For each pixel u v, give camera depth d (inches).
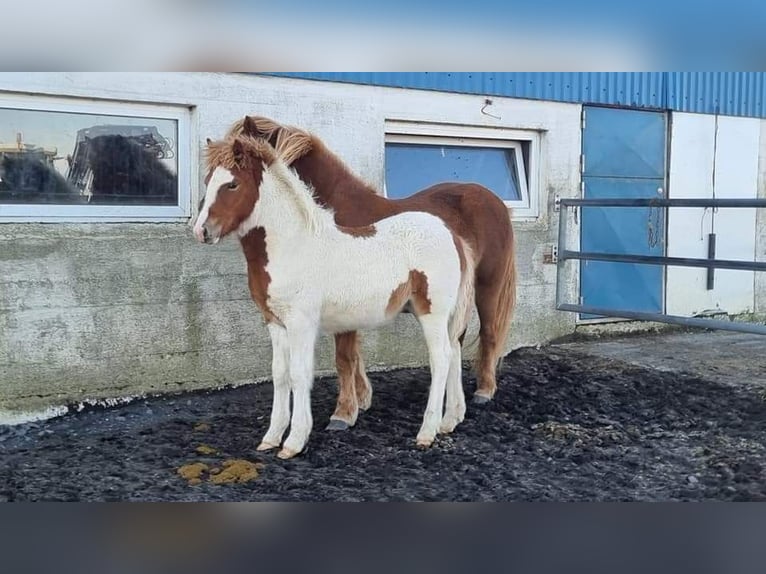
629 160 274.5
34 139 171.6
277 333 146.9
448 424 161.3
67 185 176.6
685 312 293.6
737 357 240.7
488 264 182.2
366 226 147.7
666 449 152.8
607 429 164.7
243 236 140.2
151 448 151.9
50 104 172.1
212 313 194.5
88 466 141.1
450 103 229.9
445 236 150.4
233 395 195.0
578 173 261.3
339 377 165.0
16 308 167.8
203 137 190.5
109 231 179.0
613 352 248.1
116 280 180.4
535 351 248.8
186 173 191.5
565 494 129.0
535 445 154.7
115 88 177.6
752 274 311.4
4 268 166.1
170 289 188.1
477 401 184.7
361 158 215.0
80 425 168.6
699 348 255.8
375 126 216.5
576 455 148.3
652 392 196.9
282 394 149.0
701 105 290.0
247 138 138.6
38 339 170.7
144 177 186.9
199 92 189.0
